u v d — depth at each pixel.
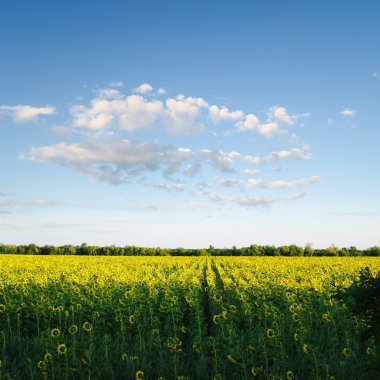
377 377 7.72
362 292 6.73
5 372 9.48
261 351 9.67
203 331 11.70
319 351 10.40
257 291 16.75
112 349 11.09
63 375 9.42
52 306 13.66
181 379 8.93
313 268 34.88
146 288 17.83
